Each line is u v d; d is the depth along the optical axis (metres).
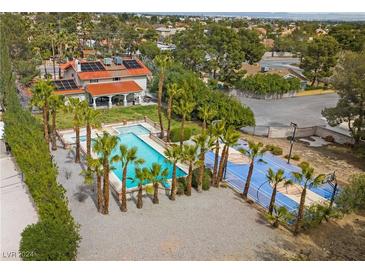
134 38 107.69
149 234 26.70
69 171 36.19
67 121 52.41
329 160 44.47
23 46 78.50
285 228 29.09
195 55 81.56
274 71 96.81
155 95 68.12
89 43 117.12
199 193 33.72
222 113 50.84
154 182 30.09
